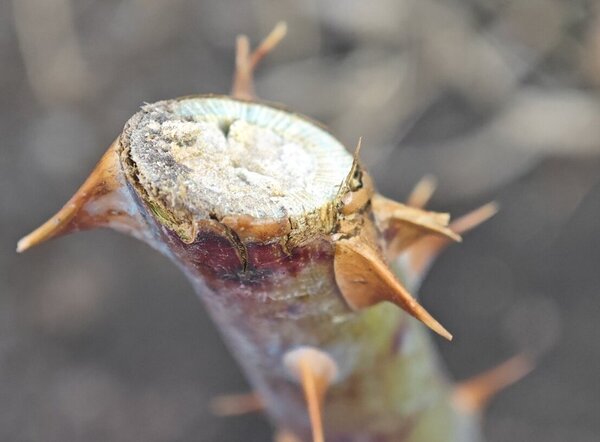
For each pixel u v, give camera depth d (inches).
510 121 8.8
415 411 3.3
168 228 2.3
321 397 2.7
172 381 7.9
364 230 2.3
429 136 8.9
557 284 8.1
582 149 8.5
